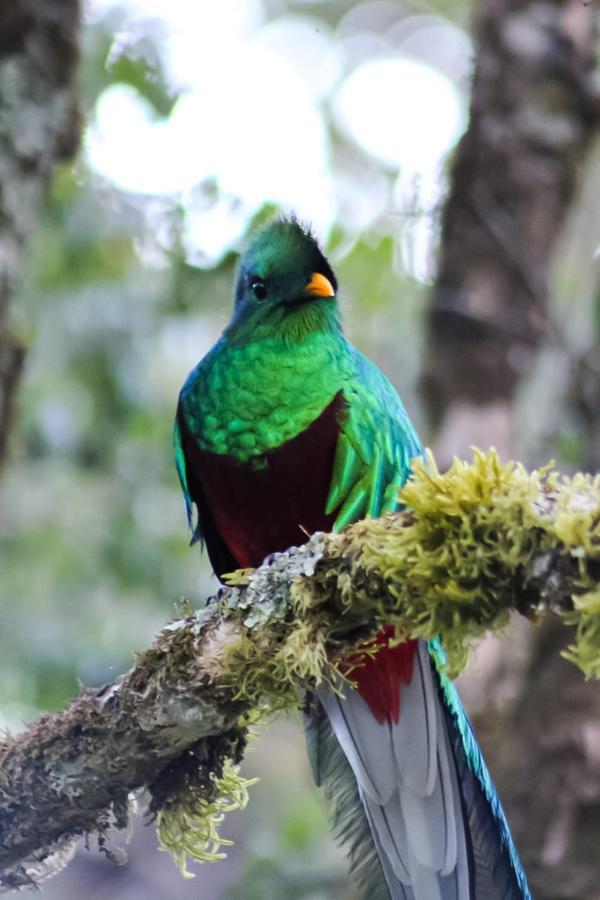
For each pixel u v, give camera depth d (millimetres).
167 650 6637
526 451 12617
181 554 15656
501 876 7324
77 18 10195
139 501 15594
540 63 12602
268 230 8867
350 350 8664
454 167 12680
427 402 12359
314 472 8391
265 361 8469
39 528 15484
